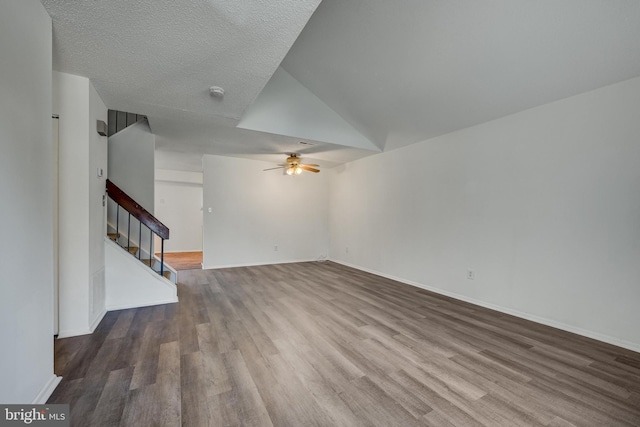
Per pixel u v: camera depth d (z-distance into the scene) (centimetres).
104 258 301
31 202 141
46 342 158
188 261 643
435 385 180
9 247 121
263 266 585
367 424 145
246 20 168
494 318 303
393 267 484
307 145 454
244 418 147
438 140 404
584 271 261
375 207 529
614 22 190
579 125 263
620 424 148
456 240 377
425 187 425
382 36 260
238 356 212
